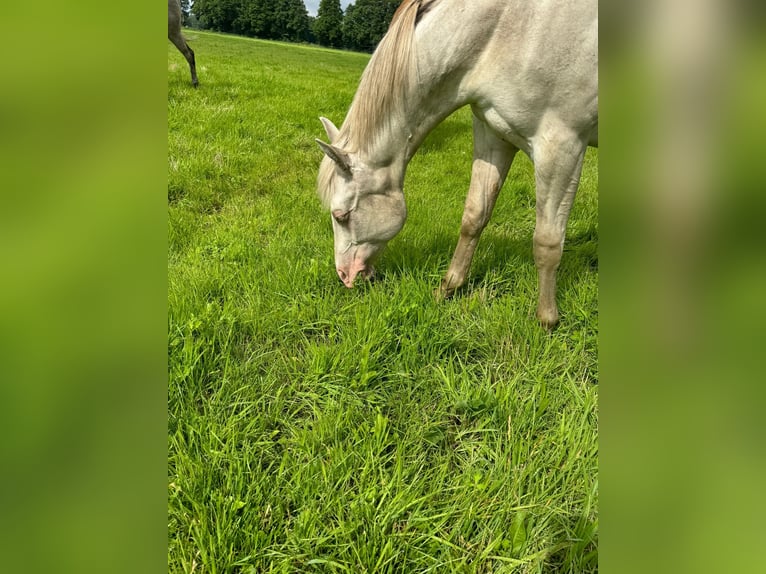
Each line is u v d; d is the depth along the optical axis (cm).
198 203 424
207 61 1187
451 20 219
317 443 192
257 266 307
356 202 252
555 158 227
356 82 1133
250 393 215
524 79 216
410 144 252
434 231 361
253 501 167
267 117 680
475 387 221
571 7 202
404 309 259
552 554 154
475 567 150
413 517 162
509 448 186
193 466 173
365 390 219
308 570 152
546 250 247
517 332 252
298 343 253
